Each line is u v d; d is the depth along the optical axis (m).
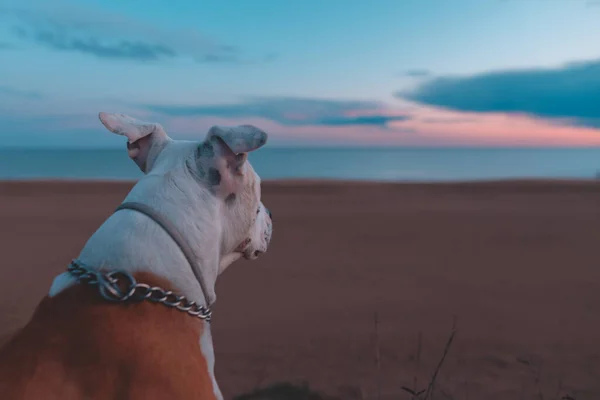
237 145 1.98
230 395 4.57
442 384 4.88
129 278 1.75
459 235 12.64
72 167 103.69
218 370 5.14
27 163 124.12
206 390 1.74
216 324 6.54
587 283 8.40
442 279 8.64
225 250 2.13
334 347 5.75
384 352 5.63
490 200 20.75
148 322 1.71
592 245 11.46
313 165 121.50
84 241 11.70
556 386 4.86
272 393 4.53
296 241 11.85
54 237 12.19
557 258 10.19
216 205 2.04
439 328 6.38
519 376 5.08
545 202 19.95
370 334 6.15
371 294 7.82
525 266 9.57
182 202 1.96
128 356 1.59
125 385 1.56
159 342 1.68
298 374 5.05
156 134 2.17
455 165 126.44
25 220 14.82
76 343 1.58
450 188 24.67
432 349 5.73
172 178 1.99
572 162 156.12
